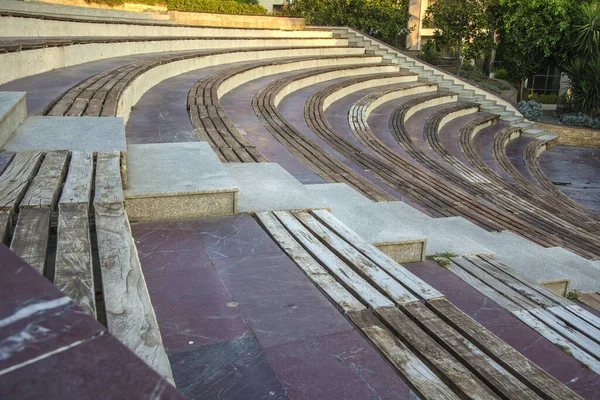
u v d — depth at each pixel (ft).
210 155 19.08
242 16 80.64
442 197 31.01
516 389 9.30
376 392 8.52
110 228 11.23
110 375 2.65
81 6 54.75
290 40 79.46
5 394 2.45
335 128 47.24
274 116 39.09
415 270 17.49
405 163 38.45
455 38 90.63
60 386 2.55
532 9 83.51
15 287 3.27
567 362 12.91
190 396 8.16
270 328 10.22
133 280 9.16
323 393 8.41
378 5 93.45
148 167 17.31
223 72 50.31
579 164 67.77
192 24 74.49
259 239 14.37
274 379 8.70
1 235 10.04
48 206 11.78
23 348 2.76
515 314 15.17
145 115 30.55
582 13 81.15
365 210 20.45
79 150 15.92
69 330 2.94
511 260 21.79
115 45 46.62
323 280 12.25
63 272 8.95
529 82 100.12
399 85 77.56
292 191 18.39
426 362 9.60
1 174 13.37
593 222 39.81
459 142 61.05
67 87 26.99
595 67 80.07
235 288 11.73
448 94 79.66
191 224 15.08
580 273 23.58
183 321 10.31
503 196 40.06
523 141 74.49
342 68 72.43
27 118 19.39
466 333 11.32
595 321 16.15
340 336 10.07
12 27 35.04
